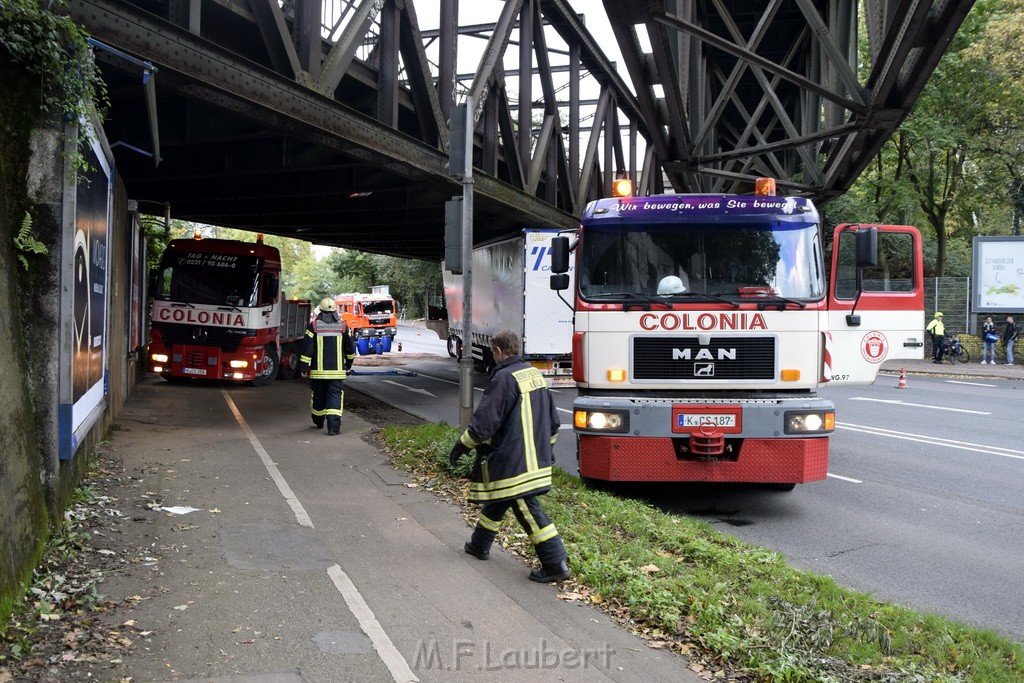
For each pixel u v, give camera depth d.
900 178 32.56
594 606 4.95
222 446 9.61
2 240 4.77
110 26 7.30
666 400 7.68
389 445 10.28
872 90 12.62
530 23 16.48
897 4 10.63
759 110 18.61
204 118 12.08
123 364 12.52
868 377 7.97
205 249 17.20
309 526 6.32
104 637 4.05
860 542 6.87
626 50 12.98
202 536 5.87
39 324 5.32
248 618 4.43
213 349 16.86
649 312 7.81
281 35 9.59
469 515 6.95
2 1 4.88
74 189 5.49
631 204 8.12
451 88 13.57
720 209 8.05
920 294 8.05
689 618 4.66
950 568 6.18
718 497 8.53
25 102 5.29
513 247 18.92
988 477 9.52
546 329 18.09
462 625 4.53
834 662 4.06
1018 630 4.95
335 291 91.12
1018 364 29.42
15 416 4.59
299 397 15.59
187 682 3.62
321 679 3.75
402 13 12.41
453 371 24.91
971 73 29.38
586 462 7.88
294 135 10.72
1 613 3.85
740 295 7.84
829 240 8.40
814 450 7.59
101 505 6.39
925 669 3.99
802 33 18.33
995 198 35.81
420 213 21.30
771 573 5.52
